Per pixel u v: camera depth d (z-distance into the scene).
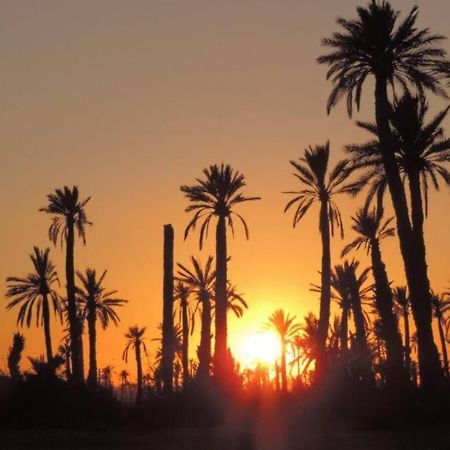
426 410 40.56
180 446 35.88
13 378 52.62
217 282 59.25
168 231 59.84
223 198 60.22
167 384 56.91
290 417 47.56
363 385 48.62
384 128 45.38
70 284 63.56
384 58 45.75
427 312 43.34
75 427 49.75
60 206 64.56
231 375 54.44
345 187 59.69
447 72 45.78
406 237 44.31
